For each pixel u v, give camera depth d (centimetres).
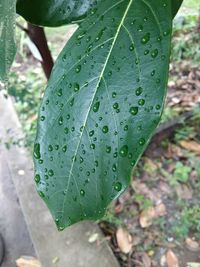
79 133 15
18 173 72
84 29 15
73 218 15
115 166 14
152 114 14
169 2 15
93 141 14
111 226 63
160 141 73
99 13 15
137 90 14
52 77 15
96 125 14
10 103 85
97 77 15
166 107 77
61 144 15
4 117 83
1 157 80
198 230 60
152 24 14
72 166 15
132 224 63
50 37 93
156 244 60
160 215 63
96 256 58
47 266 58
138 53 14
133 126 14
